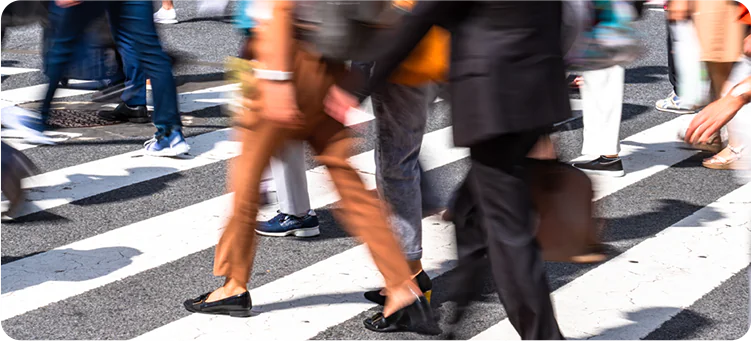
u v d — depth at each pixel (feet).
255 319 13.85
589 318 13.89
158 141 22.41
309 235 17.24
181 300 14.52
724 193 20.20
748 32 16.08
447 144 23.62
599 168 21.34
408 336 13.19
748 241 17.13
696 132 10.62
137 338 13.21
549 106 10.45
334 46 11.16
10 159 16.03
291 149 16.63
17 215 18.15
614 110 20.99
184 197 19.58
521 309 10.82
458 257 11.96
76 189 19.90
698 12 16.33
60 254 16.33
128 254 16.38
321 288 15.02
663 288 15.03
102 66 23.71
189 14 41.52
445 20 10.40
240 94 12.44
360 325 13.65
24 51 34.06
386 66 10.77
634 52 13.05
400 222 13.51
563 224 11.30
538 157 11.05
